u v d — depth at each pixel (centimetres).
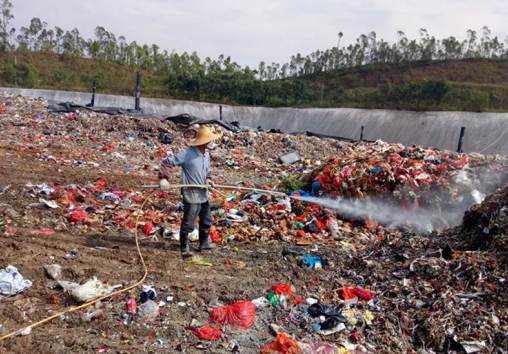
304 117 5334
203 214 664
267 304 509
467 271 525
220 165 1614
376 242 747
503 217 590
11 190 880
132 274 566
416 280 545
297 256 658
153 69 7256
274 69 8456
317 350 423
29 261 564
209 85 5966
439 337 448
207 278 575
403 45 8050
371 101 5794
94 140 1670
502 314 464
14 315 452
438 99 5438
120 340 428
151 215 829
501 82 6769
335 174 930
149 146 1738
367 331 467
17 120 1780
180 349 418
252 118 5353
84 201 873
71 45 7188
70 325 447
